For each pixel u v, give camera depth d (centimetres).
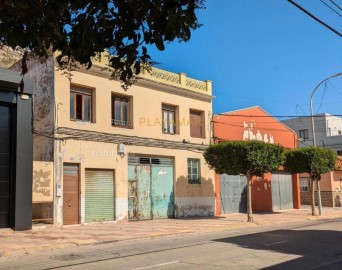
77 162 2077
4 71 1789
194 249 1292
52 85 2033
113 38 426
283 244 1383
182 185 2608
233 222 2294
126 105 2370
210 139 2823
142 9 407
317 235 1655
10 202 1816
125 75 448
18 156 1827
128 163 2331
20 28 415
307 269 945
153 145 2448
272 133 3353
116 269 980
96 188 2161
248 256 1134
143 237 1659
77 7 417
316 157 2836
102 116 2209
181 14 400
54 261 1145
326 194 4094
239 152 2291
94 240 1544
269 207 3328
